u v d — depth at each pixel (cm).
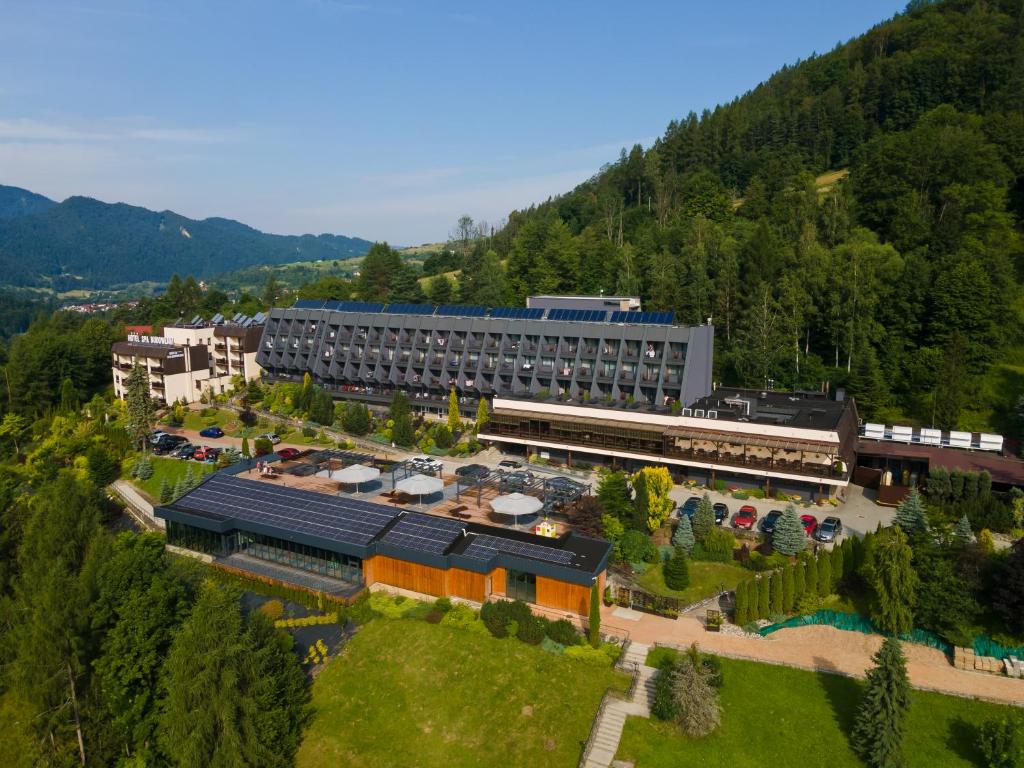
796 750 4097
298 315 12712
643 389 9556
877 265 10594
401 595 5825
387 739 4472
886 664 4016
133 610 4631
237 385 12600
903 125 17688
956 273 9531
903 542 5025
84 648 4588
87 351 13525
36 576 5284
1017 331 9819
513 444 9400
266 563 6462
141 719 4547
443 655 4966
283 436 10219
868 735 4006
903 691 3975
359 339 12088
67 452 9731
